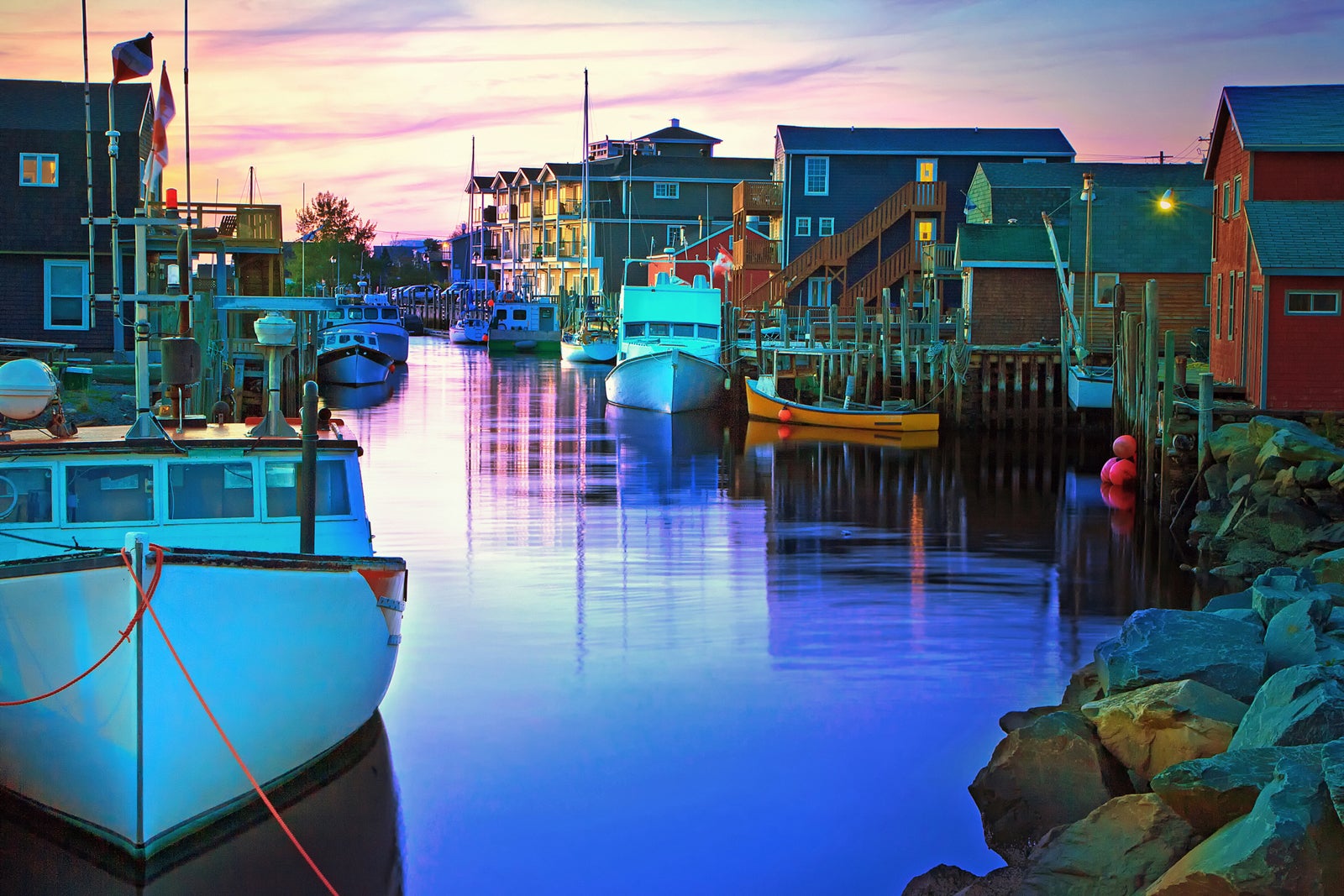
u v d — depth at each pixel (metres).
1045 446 33.06
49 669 7.89
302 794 9.32
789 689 11.89
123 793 7.88
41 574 7.64
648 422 37.72
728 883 8.22
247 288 37.28
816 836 8.84
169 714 7.81
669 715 11.15
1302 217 27.44
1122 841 7.58
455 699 11.53
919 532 20.59
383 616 9.62
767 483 26.02
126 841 7.93
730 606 15.12
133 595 7.55
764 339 47.00
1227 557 18.41
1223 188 31.19
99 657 7.70
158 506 9.72
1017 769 9.04
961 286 50.84
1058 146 59.97
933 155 59.25
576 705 11.39
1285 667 9.59
